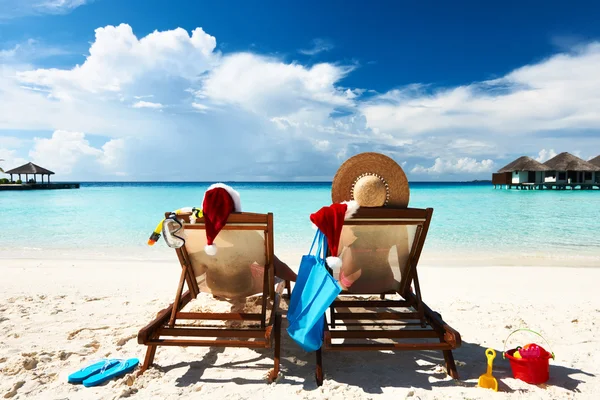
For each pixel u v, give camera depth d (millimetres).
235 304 4410
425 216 2916
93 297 4871
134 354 3178
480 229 12211
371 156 3195
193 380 2736
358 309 4230
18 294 5023
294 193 41500
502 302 4750
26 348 3277
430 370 2926
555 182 47000
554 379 2770
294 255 8203
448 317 4168
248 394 2535
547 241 10086
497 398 2482
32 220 14461
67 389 2602
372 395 2525
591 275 6324
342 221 2852
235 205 2947
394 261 3254
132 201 26781
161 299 4809
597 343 3445
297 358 3146
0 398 2461
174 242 2883
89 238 10430
